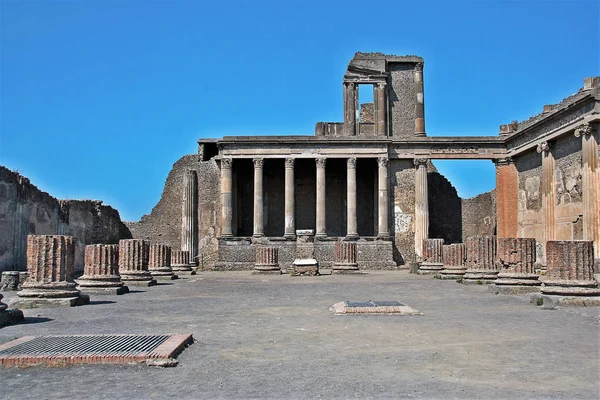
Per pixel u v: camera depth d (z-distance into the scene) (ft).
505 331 40.01
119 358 30.48
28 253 58.03
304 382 26.78
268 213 176.76
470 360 31.04
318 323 44.19
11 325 44.06
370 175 178.50
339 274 119.75
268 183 177.88
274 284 88.43
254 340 37.06
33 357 30.32
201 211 167.94
